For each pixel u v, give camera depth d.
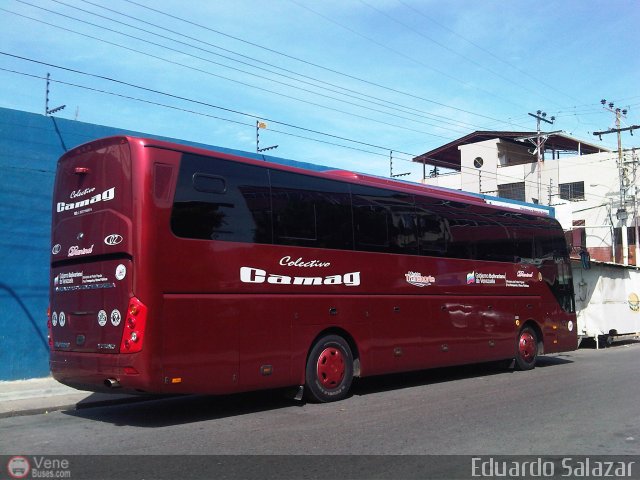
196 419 7.69
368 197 9.76
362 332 9.33
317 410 8.22
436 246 10.92
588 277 20.62
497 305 12.24
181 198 7.23
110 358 6.93
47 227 11.12
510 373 12.55
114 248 7.01
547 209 27.58
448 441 6.40
